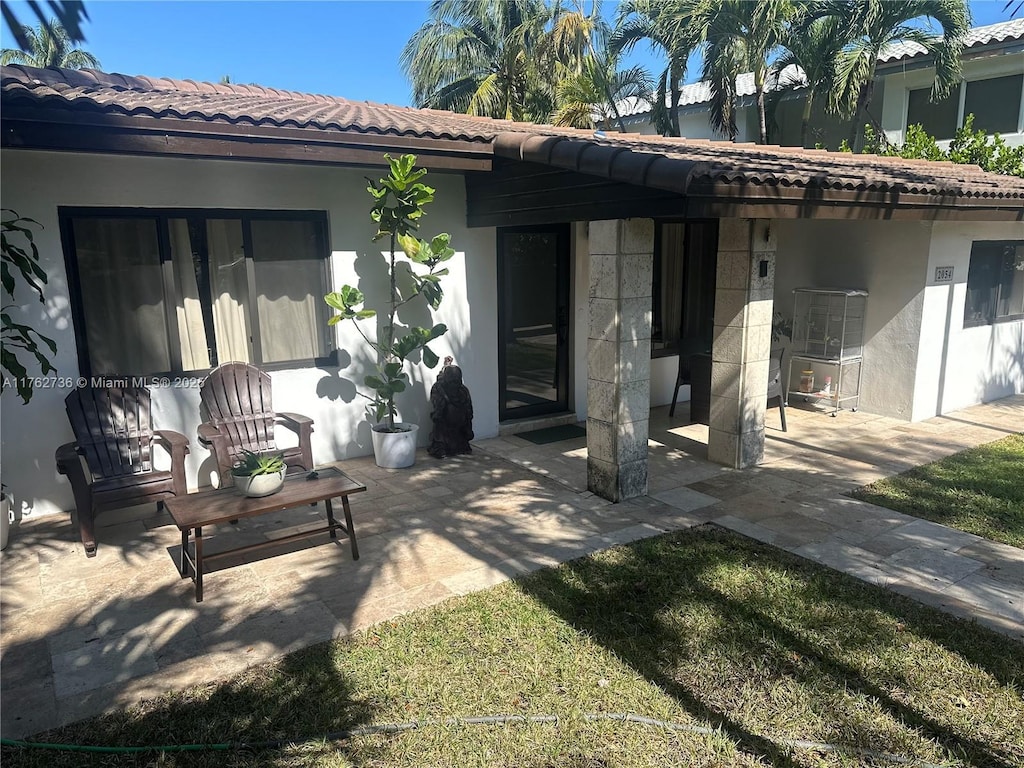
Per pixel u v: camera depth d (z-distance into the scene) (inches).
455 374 252.4
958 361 314.3
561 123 669.9
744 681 120.9
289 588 154.5
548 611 143.9
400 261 252.5
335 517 196.9
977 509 199.3
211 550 173.9
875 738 106.9
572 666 125.0
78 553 173.5
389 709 113.6
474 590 153.1
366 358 251.9
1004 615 141.6
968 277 311.7
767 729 109.0
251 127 183.6
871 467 238.8
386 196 216.8
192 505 154.6
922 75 544.7
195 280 220.8
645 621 139.9
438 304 241.6
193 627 138.1
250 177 218.5
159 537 183.8
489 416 283.6
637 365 204.5
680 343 345.4
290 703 114.9
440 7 797.2
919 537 180.5
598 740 106.8
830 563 165.8
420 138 213.5
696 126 746.8
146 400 197.5
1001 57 496.4
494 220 244.7
